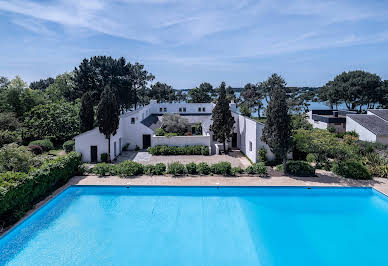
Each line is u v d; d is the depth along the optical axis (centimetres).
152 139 2859
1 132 2667
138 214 1477
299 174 2002
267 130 2016
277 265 1052
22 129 3017
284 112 1947
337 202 1638
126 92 5328
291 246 1180
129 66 5584
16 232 1270
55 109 3334
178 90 8394
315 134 2016
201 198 1695
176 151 2772
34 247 1155
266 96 7219
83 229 1310
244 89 7938
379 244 1198
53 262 1057
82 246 1166
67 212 1491
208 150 2747
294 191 1767
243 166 2309
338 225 1367
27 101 3875
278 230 1317
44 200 1555
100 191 1781
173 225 1359
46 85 10200
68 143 2814
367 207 1567
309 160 2277
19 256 1095
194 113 4241
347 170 1952
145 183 1819
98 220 1403
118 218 1429
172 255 1109
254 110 6469
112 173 2016
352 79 6025
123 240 1216
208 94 8088
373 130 3023
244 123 2766
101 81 5100
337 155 1998
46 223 1362
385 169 1970
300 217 1451
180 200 1664
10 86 4041
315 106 8781
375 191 1727
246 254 1122
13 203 1288
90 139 2505
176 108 4272
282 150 1989
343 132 3712
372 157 2189
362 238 1247
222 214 1484
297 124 3859
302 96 6931
